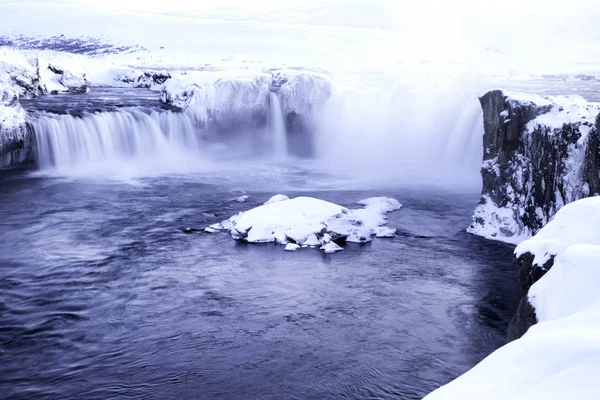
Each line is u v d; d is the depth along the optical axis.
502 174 18.02
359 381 9.80
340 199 23.03
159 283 14.29
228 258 16.16
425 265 15.69
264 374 10.02
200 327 11.88
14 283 14.22
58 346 11.05
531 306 6.38
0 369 10.22
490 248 17.09
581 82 52.25
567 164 15.67
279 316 12.45
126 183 25.38
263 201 22.80
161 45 137.12
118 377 9.95
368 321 12.21
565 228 7.42
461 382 3.63
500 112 17.95
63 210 20.94
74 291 13.76
